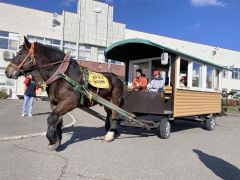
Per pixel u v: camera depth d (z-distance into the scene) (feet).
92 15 126.82
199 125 52.11
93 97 28.32
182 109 39.32
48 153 25.75
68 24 122.01
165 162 24.80
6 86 109.50
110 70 123.44
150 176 21.01
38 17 116.26
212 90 48.98
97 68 122.01
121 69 126.00
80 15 124.16
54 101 26.58
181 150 29.63
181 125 51.55
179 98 38.50
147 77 41.65
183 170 22.84
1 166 21.62
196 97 43.55
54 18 118.93
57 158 24.27
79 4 124.16
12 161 22.97
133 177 20.58
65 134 35.63
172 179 20.62
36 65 25.73
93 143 30.78
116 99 32.63
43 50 25.96
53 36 119.24
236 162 26.00
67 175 20.24
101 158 24.97
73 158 24.52
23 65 25.53
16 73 25.46
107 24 130.21
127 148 29.17
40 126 39.04
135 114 37.29
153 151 28.50
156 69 40.47
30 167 21.63
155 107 34.94
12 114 51.19
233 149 31.48
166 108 37.50
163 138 35.47
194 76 43.60
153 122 35.29
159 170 22.52
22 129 36.09
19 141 30.25
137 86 38.70
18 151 26.12
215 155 28.19
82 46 126.00
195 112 43.09
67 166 22.22
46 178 19.47
